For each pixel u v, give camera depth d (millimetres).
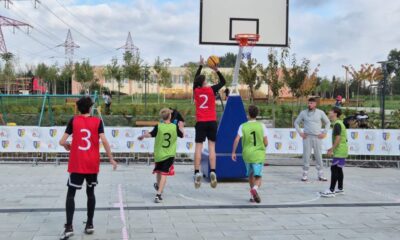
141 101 53719
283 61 23031
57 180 10141
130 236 5918
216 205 7836
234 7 11297
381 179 10992
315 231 6266
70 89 63844
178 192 9000
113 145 12516
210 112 8570
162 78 50406
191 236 5961
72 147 5855
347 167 13273
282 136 12633
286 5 11438
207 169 10422
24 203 7797
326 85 52438
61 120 18375
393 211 7551
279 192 9148
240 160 10234
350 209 7680
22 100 29141
